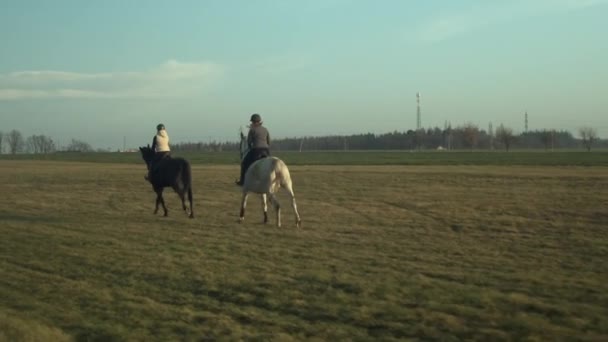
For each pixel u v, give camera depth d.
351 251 11.03
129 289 8.30
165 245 11.62
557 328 6.52
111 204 19.61
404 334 6.43
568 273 9.16
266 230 13.67
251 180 14.41
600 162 47.25
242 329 6.61
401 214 16.66
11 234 13.00
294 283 8.55
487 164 46.38
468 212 16.91
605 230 13.52
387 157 66.19
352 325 6.74
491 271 9.30
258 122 15.09
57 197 21.94
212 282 8.62
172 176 15.57
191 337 6.37
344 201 20.22
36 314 7.17
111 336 6.42
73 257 10.42
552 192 22.55
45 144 133.50
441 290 8.12
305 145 136.12
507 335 6.33
